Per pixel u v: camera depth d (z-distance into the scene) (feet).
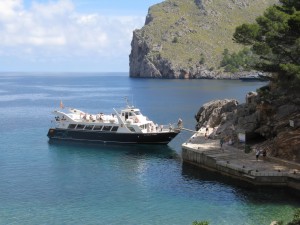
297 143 204.85
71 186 199.52
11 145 297.12
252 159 213.66
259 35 221.05
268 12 224.94
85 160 253.24
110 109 541.75
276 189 188.85
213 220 157.58
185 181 206.08
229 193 186.60
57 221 156.56
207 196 183.52
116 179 211.82
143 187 197.67
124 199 181.27
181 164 240.73
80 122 306.35
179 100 643.86
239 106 284.20
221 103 335.06
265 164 204.23
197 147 237.66
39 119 440.86
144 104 590.14
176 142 308.19
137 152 274.98
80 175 219.41
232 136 250.16
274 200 176.86
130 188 196.65
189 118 439.63
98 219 159.02
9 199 180.55
